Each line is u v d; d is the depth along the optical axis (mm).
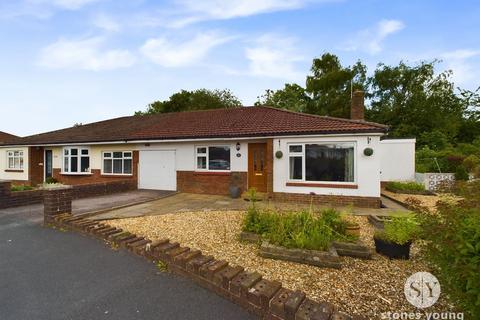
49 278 3922
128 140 13852
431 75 29422
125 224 6898
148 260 4594
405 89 30250
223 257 4598
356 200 9758
